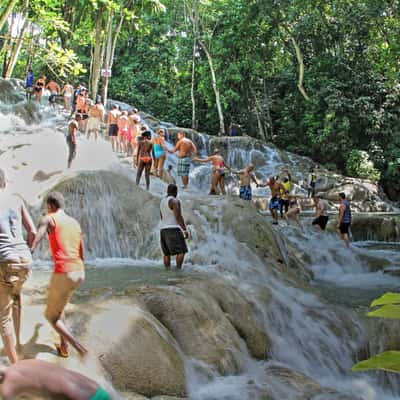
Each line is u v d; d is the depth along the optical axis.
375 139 30.66
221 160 15.44
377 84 30.77
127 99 38.34
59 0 23.23
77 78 34.69
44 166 14.32
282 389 5.90
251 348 7.07
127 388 5.07
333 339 8.15
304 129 33.34
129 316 5.83
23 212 4.65
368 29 29.05
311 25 30.16
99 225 11.40
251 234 11.82
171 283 7.85
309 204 23.91
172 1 36.19
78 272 4.68
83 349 4.84
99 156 17.55
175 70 38.72
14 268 4.40
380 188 28.16
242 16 31.52
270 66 34.16
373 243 17.47
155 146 16.61
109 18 25.08
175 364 5.60
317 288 11.49
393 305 1.29
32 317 5.65
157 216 11.80
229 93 33.06
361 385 7.25
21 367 1.09
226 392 5.59
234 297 7.72
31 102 23.00
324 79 31.23
